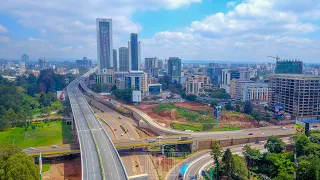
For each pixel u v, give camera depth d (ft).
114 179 490.08
